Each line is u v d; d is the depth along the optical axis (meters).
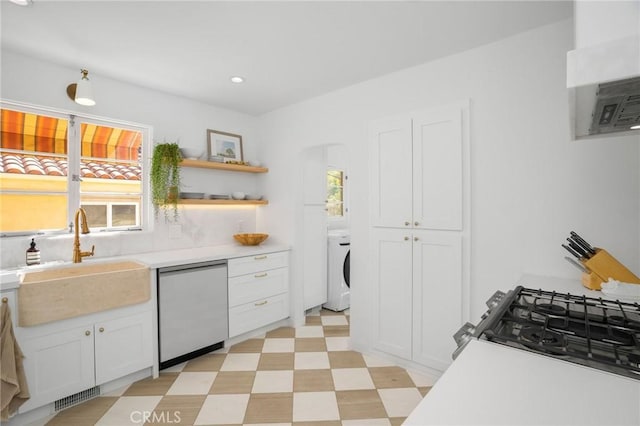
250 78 2.96
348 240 4.40
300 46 2.39
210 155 3.66
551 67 2.09
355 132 3.09
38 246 2.56
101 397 2.30
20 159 2.55
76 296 2.15
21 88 2.48
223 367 2.75
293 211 3.76
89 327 2.24
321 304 4.28
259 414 2.11
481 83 2.36
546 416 0.63
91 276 2.22
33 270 2.37
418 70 2.68
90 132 2.92
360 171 3.04
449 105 2.49
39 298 2.01
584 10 0.66
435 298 2.56
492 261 2.31
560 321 1.18
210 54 2.50
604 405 0.67
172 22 2.08
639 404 0.68
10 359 1.86
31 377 2.00
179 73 2.85
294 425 2.01
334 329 3.65
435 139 2.56
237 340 3.28
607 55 0.61
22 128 2.56
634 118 0.93
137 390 2.39
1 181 2.47
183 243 3.47
